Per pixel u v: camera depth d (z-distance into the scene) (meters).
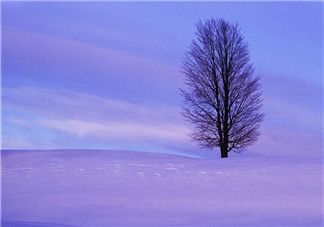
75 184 14.66
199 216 10.45
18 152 21.50
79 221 10.30
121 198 12.62
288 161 18.19
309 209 10.85
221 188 13.82
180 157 21.05
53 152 21.56
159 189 13.82
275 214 10.42
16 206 11.96
